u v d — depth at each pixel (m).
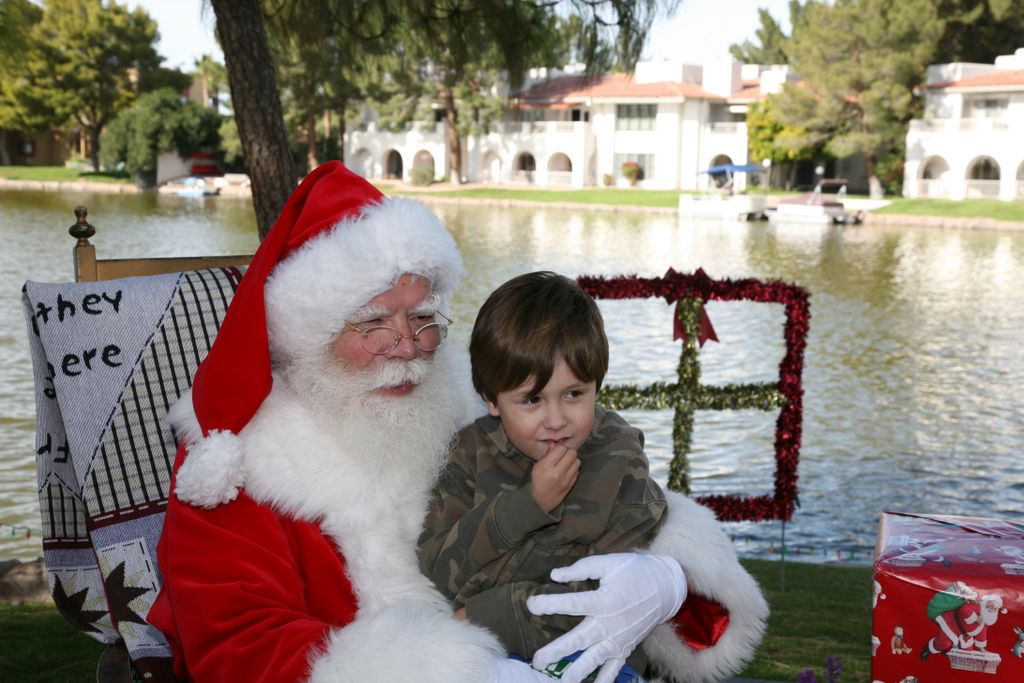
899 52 39.34
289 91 44.59
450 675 1.44
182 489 1.60
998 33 45.25
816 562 6.29
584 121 49.66
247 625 1.53
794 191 47.56
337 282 1.66
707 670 1.79
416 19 5.62
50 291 2.13
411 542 1.76
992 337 15.48
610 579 1.61
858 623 4.39
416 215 1.75
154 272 2.51
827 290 20.14
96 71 52.47
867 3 38.72
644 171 49.31
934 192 41.28
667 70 49.84
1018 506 7.92
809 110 41.31
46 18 51.25
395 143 53.12
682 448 5.83
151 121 49.81
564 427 1.68
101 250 24.06
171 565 1.60
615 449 1.77
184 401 1.79
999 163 39.75
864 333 15.66
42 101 51.59
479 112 47.44
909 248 28.41
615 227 34.16
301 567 1.67
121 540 2.00
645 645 1.81
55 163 62.75
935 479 8.54
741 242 29.45
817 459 9.02
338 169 1.86
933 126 40.78
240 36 5.21
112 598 1.96
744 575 1.79
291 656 1.48
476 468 1.81
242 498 1.65
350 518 1.69
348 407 1.71
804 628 4.28
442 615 1.55
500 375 1.68
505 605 1.63
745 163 47.91
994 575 1.71
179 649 1.75
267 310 1.73
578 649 1.58
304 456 1.68
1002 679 1.71
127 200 42.81
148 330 2.15
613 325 15.21
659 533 1.76
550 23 5.82
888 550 1.85
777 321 16.27
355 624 1.51
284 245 1.76
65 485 2.13
